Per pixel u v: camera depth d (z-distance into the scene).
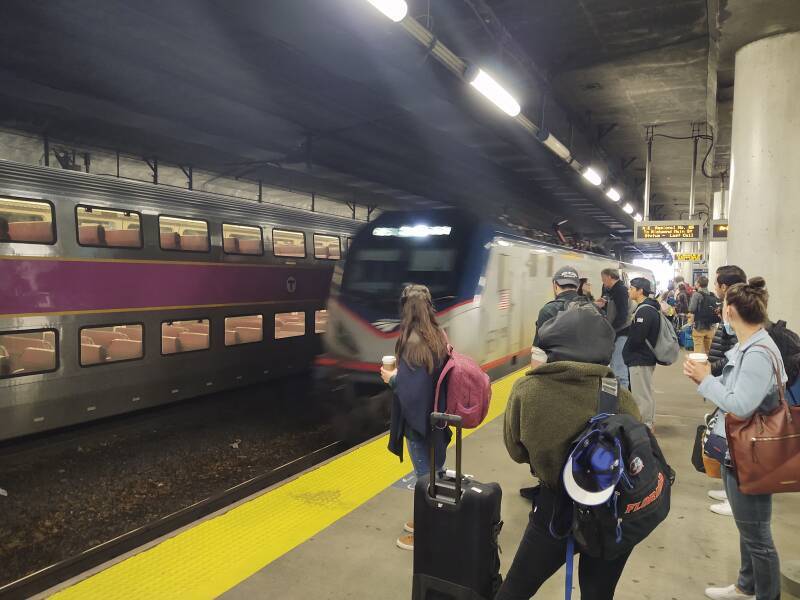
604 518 2.06
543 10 9.30
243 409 10.25
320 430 8.90
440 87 10.98
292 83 11.71
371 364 8.46
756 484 2.72
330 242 13.86
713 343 4.88
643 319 5.84
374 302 8.67
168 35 9.45
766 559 2.85
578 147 14.94
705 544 3.94
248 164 17.89
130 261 8.98
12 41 9.67
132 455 7.65
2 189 7.35
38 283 7.72
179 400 10.01
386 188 23.88
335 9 7.54
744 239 8.08
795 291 7.63
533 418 2.23
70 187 8.20
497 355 9.63
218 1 7.50
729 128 15.09
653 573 3.57
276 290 12.07
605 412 2.22
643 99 13.46
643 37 10.26
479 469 5.20
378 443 5.96
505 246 9.86
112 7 8.43
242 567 3.56
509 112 9.59
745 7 7.18
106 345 8.70
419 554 2.67
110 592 3.28
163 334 9.55
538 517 2.37
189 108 13.45
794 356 3.16
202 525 4.11
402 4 6.31
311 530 4.06
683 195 27.59
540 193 23.67
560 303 5.34
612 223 33.34
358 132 15.29
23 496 6.30
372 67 10.07
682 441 6.26
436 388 3.55
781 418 2.71
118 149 17.50
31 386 7.69
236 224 11.11
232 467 7.30
